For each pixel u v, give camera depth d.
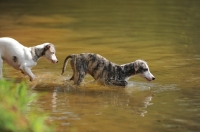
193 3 38.56
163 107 13.77
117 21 30.95
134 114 13.10
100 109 13.55
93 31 27.34
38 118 9.83
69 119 12.55
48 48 16.34
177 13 33.84
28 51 16.12
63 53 21.14
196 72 17.80
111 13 34.12
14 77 16.97
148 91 15.51
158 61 19.62
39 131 9.41
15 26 28.47
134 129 11.88
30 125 9.43
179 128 12.00
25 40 24.20
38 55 16.31
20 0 40.22
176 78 16.95
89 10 35.59
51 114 12.94
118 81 16.16
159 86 16.02
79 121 12.41
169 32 27.00
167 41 24.38
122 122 12.41
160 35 26.11
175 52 21.55
